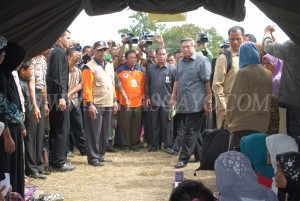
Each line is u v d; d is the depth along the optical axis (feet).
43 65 25.16
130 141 36.27
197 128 28.48
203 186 8.69
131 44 37.32
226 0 19.21
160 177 26.25
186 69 28.45
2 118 14.92
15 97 15.81
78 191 23.02
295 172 11.16
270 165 14.28
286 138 13.88
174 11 19.83
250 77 19.13
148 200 21.29
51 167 27.66
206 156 21.70
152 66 35.99
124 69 35.99
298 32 16.11
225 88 24.61
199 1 19.53
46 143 26.50
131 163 30.63
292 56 17.89
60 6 17.44
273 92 20.56
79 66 35.96
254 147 14.42
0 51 14.73
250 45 19.35
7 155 15.42
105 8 19.89
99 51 29.60
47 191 22.89
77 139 33.17
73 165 29.50
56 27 18.20
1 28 17.24
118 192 22.84
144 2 19.69
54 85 26.27
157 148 36.14
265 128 19.13
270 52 18.48
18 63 15.81
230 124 19.66
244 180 10.98
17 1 16.56
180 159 28.76
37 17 17.43
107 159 31.42
